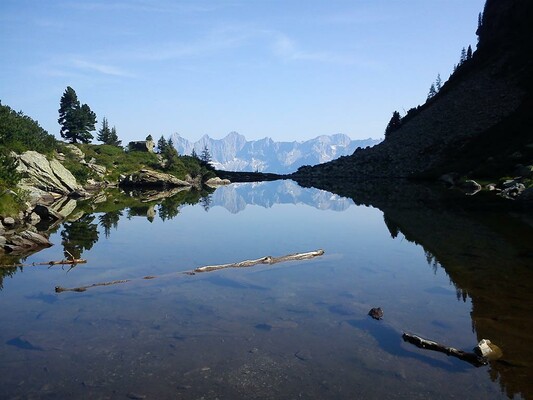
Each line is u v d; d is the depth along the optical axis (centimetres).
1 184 3816
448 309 1350
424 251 2241
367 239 2750
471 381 910
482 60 10519
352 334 1173
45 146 6912
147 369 988
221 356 1049
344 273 1856
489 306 1357
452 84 10725
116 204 5228
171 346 1114
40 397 875
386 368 975
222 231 3198
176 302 1478
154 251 2414
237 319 1302
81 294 1595
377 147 11219
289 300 1484
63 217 3916
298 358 1033
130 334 1198
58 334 1207
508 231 2689
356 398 853
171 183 9406
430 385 898
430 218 3403
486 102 8662
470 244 2345
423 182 6981
